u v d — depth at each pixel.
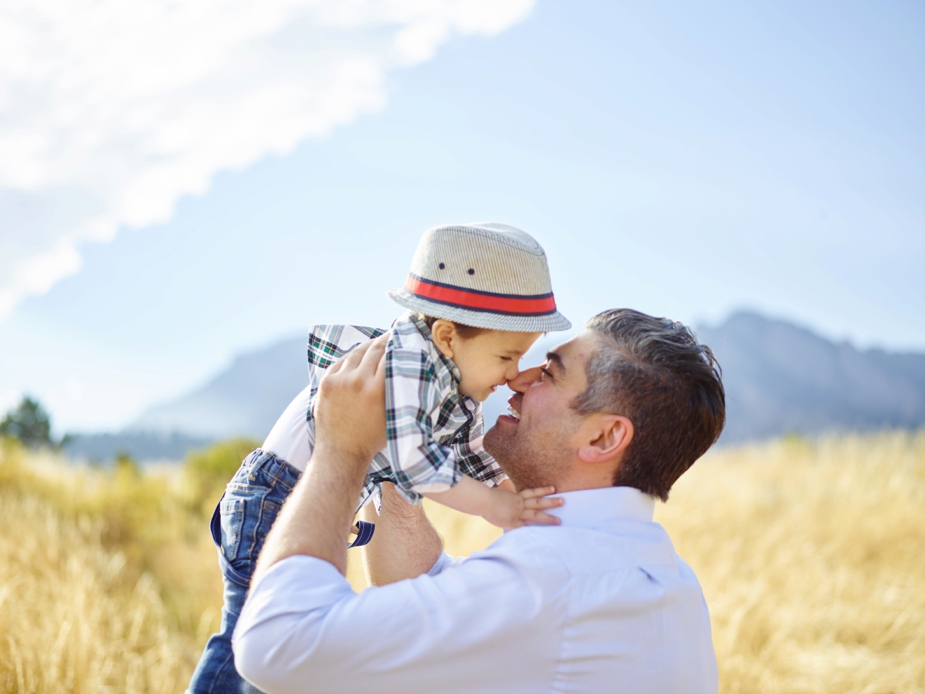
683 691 1.33
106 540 5.44
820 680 3.81
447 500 1.46
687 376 1.47
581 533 1.36
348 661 1.17
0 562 3.80
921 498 6.87
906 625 4.44
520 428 1.58
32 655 2.77
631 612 1.29
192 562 4.93
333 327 1.77
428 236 1.65
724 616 4.18
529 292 1.58
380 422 1.41
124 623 3.69
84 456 8.65
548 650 1.24
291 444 1.68
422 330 1.60
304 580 1.22
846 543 5.90
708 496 6.84
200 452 7.78
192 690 1.51
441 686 1.21
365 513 1.79
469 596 1.24
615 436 1.47
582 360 1.54
